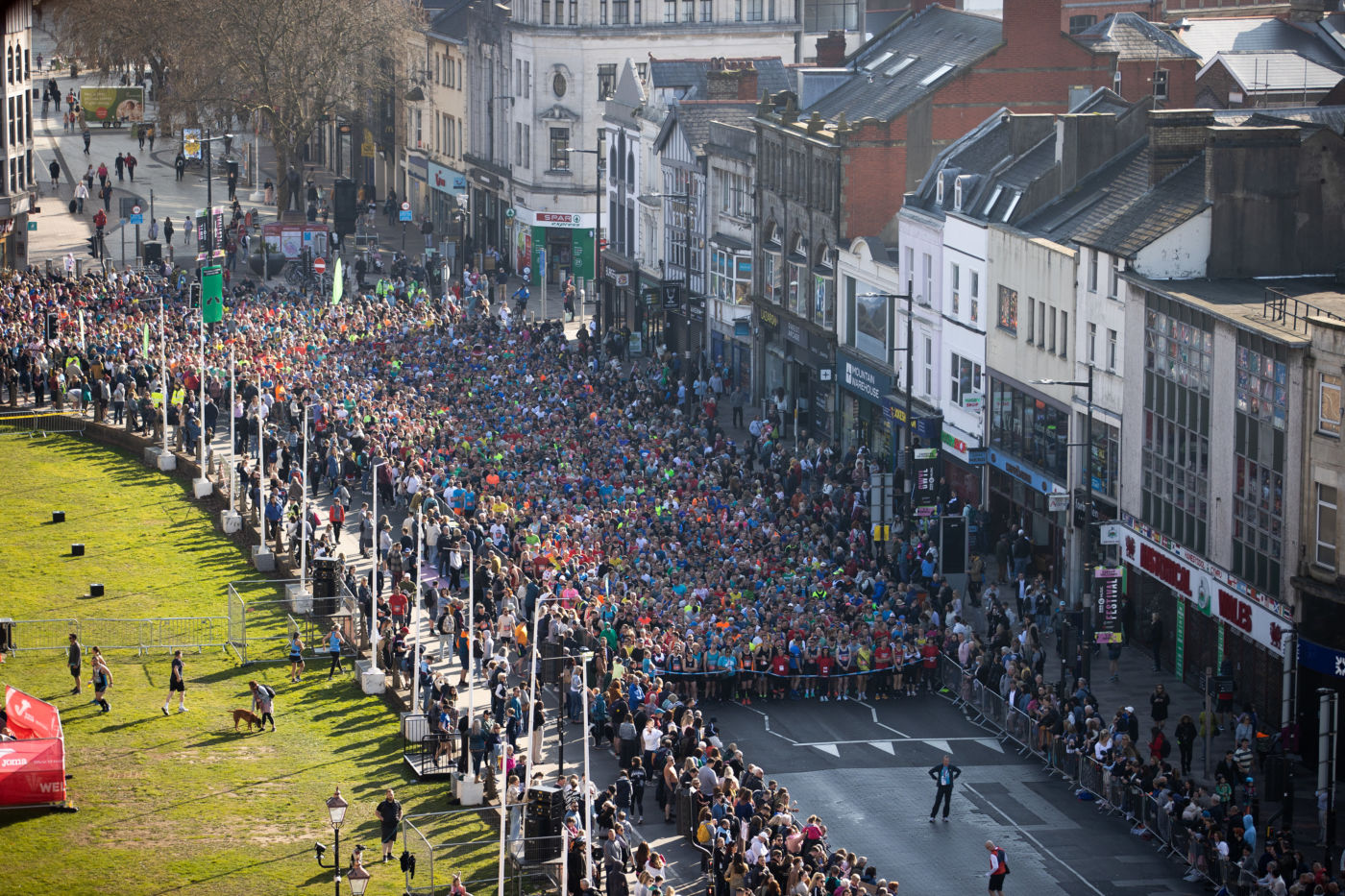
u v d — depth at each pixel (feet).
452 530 350.84
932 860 245.24
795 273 486.79
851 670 306.55
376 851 246.88
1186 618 315.58
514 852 242.99
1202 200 328.29
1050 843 251.39
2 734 275.59
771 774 273.54
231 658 329.72
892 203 451.12
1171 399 315.17
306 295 607.37
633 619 305.53
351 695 312.91
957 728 295.28
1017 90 448.24
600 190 608.19
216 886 234.58
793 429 476.54
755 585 324.80
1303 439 275.18
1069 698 283.38
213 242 652.07
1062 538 356.59
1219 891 230.89
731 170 522.06
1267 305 301.22
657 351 540.11
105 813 258.98
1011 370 376.07
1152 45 490.49
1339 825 254.27
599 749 285.02
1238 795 260.21
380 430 420.36
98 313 545.03
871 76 496.23
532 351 508.53
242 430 432.25
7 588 361.30
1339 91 457.68
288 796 266.57
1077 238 347.56
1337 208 329.93
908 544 353.31
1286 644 276.00
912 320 400.47
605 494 373.20
